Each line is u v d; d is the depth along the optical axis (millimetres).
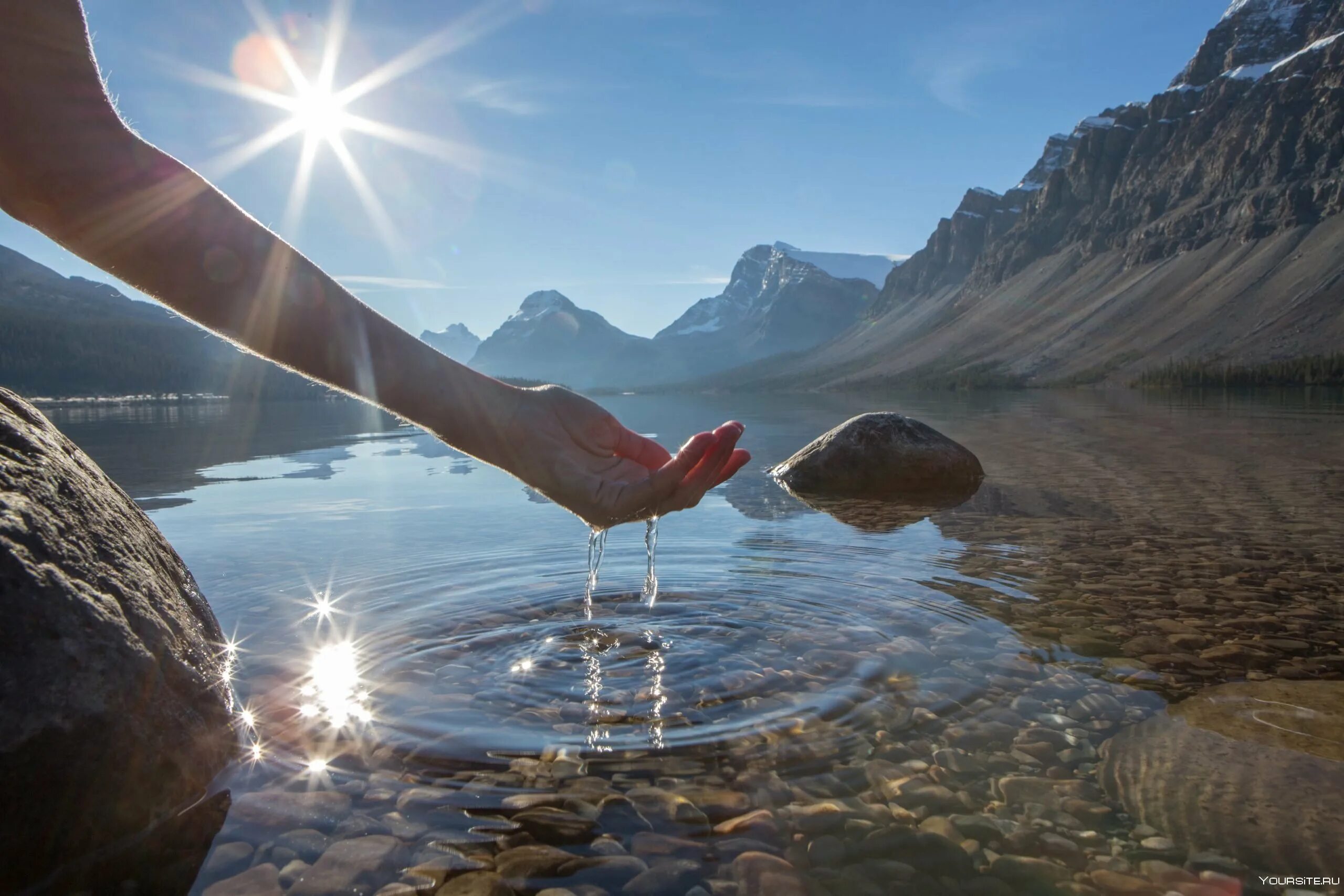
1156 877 465
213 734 607
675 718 679
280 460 3156
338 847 501
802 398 17312
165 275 440
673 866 480
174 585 694
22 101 387
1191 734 632
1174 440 3740
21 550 535
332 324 480
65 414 8969
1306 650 835
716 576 1176
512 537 1491
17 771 483
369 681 761
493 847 500
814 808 541
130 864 491
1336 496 1917
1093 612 980
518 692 734
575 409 596
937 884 462
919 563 1268
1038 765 595
